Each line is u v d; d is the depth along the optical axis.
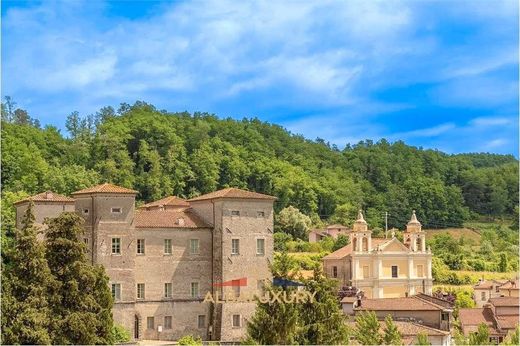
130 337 101.25
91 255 101.56
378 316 107.94
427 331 98.31
